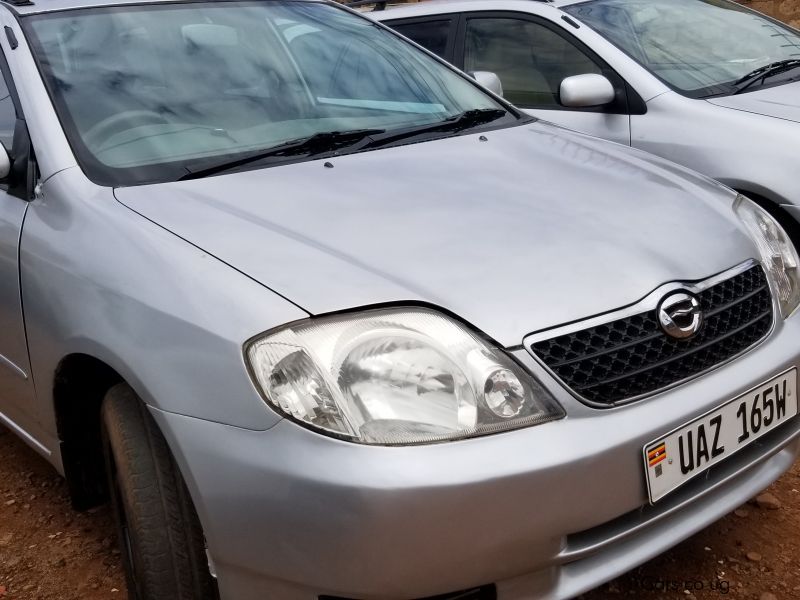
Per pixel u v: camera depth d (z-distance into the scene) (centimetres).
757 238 240
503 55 471
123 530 222
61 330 218
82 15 287
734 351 212
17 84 265
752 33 464
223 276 188
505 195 232
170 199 225
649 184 250
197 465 179
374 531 165
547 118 441
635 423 185
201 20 300
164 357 186
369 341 174
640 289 197
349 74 303
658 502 196
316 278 185
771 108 381
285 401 171
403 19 519
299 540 170
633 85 411
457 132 289
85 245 218
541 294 189
